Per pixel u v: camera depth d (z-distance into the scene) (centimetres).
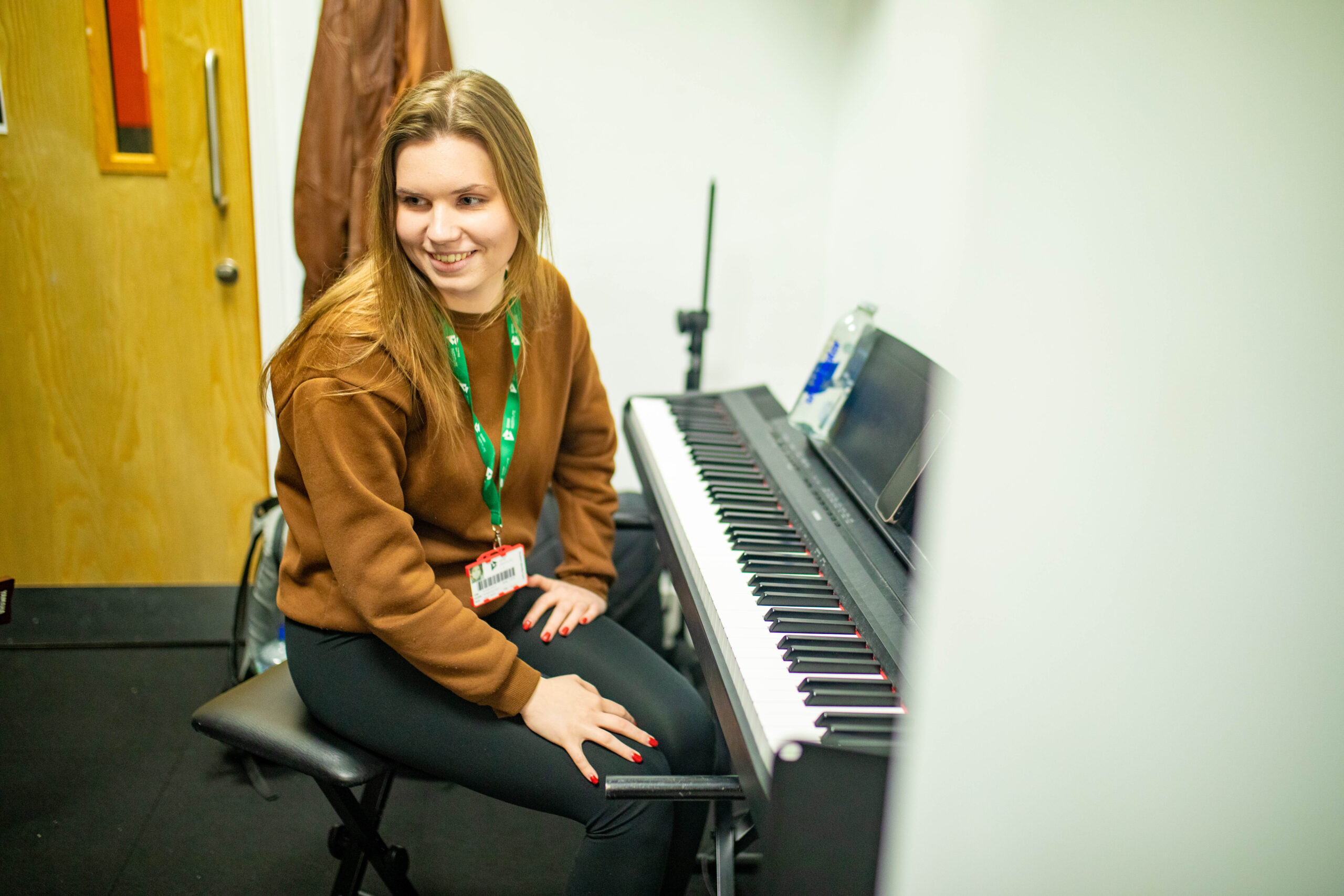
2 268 216
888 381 152
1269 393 67
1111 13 62
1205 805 73
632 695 128
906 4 184
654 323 246
